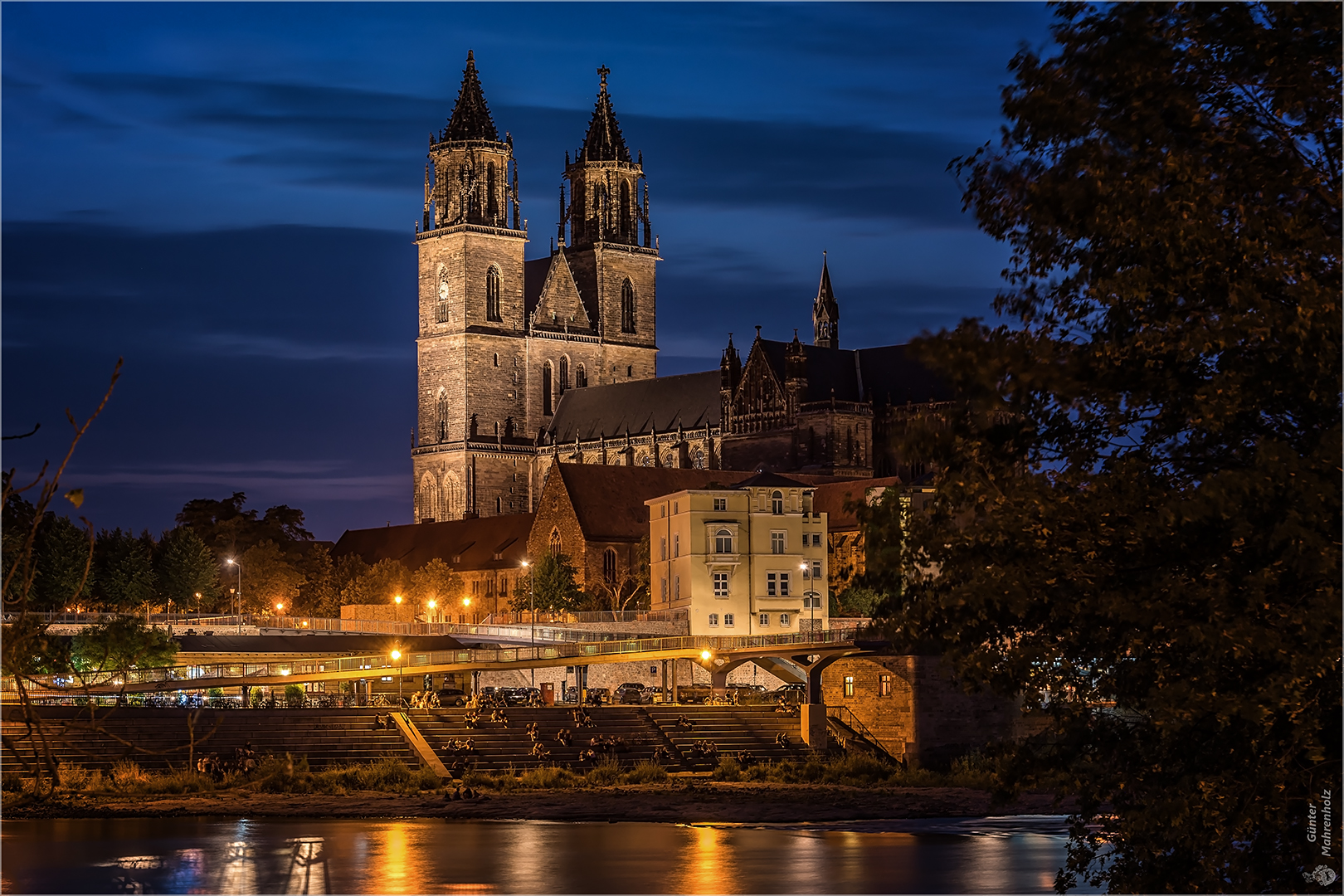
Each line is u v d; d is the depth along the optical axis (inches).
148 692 5108.3
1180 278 1341.0
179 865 2714.1
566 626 7209.6
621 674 6638.8
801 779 4790.8
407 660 5703.7
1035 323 1453.0
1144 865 1494.8
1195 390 1391.5
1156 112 1350.9
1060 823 3666.3
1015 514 1417.3
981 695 5187.0
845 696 5374.0
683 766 4975.4
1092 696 1528.1
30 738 994.7
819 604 7485.2
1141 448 1461.6
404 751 4734.3
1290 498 1278.3
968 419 1482.5
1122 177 1341.0
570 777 4569.4
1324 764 1380.4
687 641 5930.1
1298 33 1333.7
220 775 4215.1
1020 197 1425.9
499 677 6815.9
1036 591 1405.0
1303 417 1386.6
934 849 3102.9
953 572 1462.8
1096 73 1370.6
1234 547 1363.2
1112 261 1405.0
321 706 5231.3
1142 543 1398.9
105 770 4188.0
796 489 7534.5
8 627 967.0
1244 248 1306.6
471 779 4456.2
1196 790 1396.4
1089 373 1417.3
